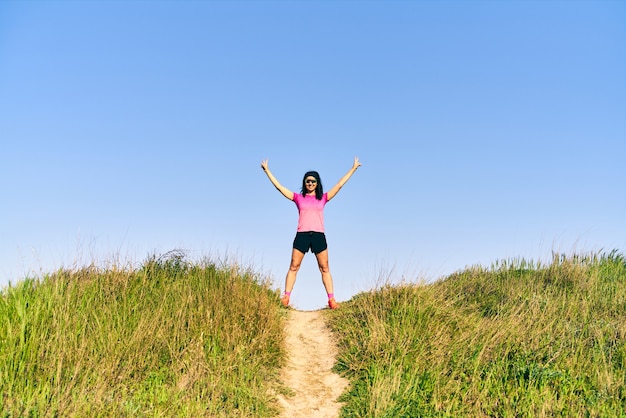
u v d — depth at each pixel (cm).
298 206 1112
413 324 922
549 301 1025
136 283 1003
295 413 751
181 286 1016
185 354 813
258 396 762
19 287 870
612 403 710
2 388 664
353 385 809
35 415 616
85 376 712
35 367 729
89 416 649
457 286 1157
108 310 868
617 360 822
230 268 1116
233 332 873
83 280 965
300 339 991
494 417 705
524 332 889
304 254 1112
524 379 771
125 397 705
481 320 962
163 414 689
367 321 944
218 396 743
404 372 800
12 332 768
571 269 1173
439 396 737
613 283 1134
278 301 1112
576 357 819
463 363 815
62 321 813
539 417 675
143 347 807
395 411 708
